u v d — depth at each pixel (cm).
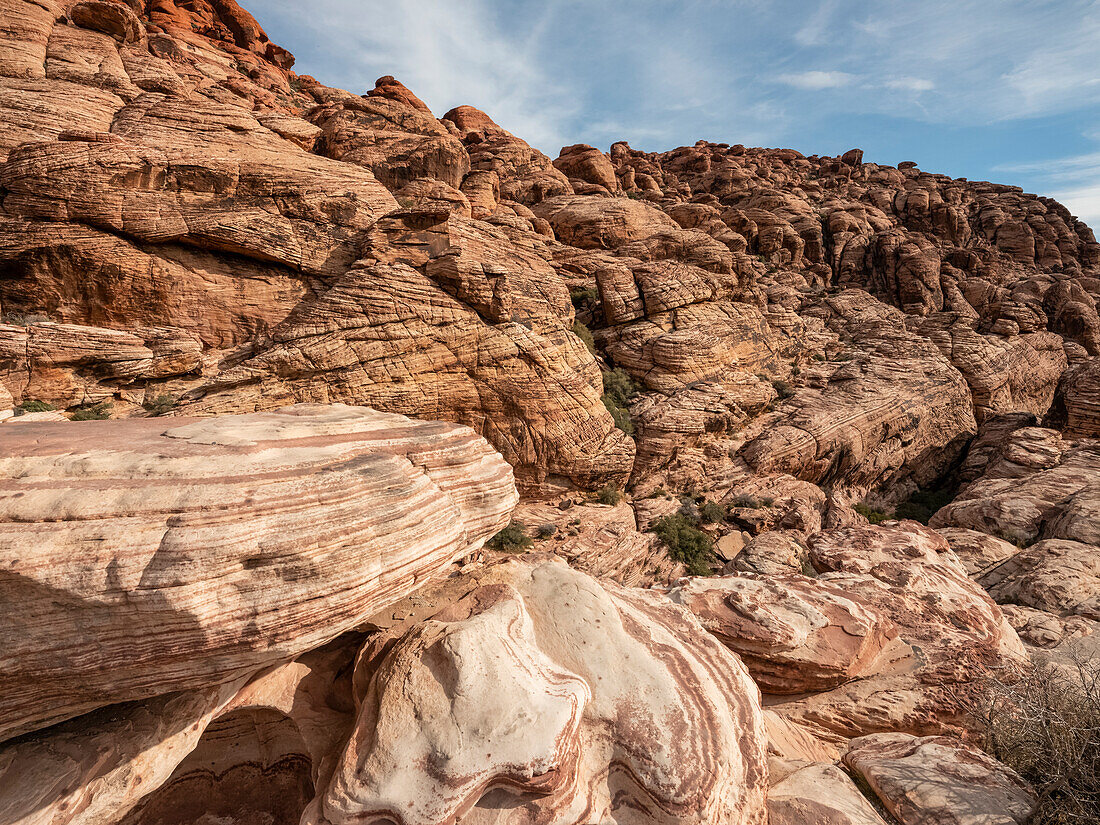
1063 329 5325
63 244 2005
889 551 1324
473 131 6169
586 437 2512
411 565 564
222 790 658
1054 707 693
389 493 569
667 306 3378
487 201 3938
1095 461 2378
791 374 3884
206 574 427
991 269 6038
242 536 448
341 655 705
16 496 425
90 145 2088
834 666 859
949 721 832
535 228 4100
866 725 847
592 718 593
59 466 473
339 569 488
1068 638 1165
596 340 3366
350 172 2772
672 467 2875
